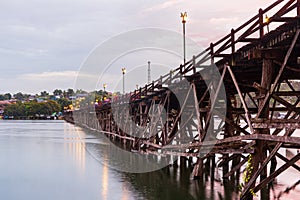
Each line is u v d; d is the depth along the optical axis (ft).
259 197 51.55
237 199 52.08
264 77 42.70
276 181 60.80
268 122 42.16
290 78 57.62
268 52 42.37
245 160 56.75
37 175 78.89
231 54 50.08
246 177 45.55
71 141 164.86
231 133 64.18
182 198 54.80
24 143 155.84
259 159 45.03
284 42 41.45
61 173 80.74
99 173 79.46
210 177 66.74
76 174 79.05
